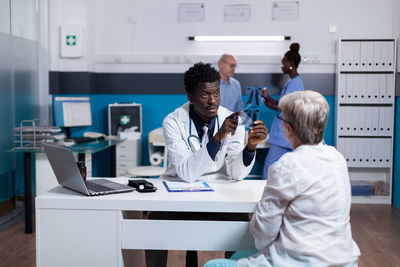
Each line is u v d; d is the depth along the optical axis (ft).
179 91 15.94
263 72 15.66
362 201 14.96
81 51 15.26
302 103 4.55
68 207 5.46
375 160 14.76
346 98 14.78
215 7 15.66
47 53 15.39
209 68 6.27
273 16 15.51
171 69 15.96
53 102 15.66
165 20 15.84
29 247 10.12
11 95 12.65
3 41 12.10
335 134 15.21
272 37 15.38
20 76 13.28
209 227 5.40
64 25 15.17
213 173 6.99
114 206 5.42
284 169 4.45
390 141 14.70
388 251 10.02
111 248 5.49
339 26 15.38
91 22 15.75
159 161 14.53
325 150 4.59
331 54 15.37
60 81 15.55
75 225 5.49
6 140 12.35
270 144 14.40
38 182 11.30
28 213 11.16
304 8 15.43
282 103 4.76
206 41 15.81
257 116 15.58
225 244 5.42
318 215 4.38
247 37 15.48
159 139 14.66
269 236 4.57
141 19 15.89
